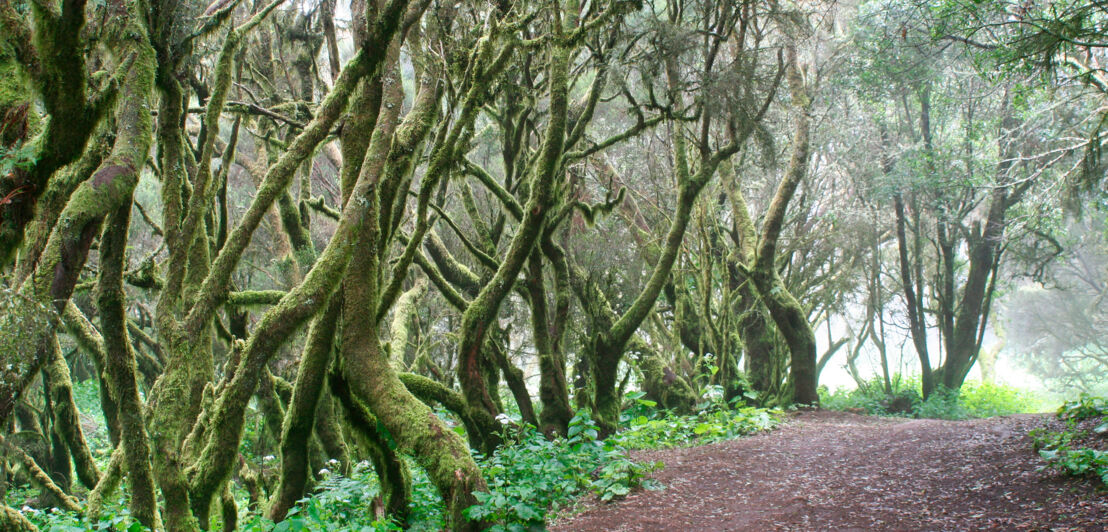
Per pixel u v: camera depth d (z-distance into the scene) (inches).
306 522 267.6
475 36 446.3
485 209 685.3
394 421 267.4
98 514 323.9
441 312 689.6
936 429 474.3
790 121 708.0
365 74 285.9
